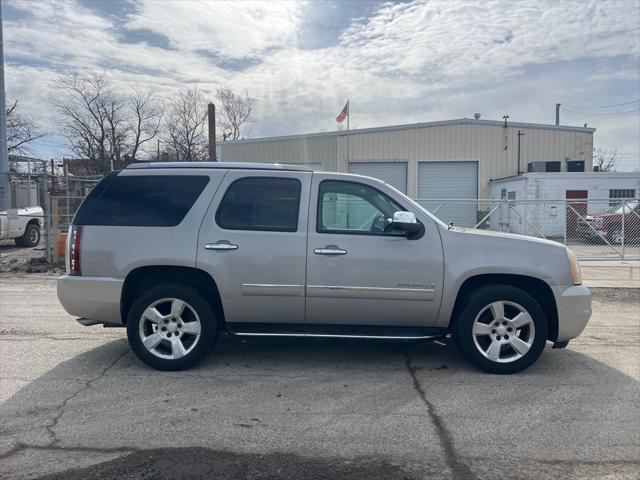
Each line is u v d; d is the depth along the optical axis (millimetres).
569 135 29312
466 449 3594
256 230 5066
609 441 3729
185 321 5145
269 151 29656
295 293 5039
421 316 5113
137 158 52594
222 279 5020
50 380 4844
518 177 24875
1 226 15234
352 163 29109
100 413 4109
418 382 4887
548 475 3271
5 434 3736
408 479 3213
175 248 5016
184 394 4523
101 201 5176
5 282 10664
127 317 5184
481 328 5090
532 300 5059
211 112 34125
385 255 5012
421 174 29266
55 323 7082
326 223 5145
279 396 4508
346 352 5816
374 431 3846
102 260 5047
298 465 3355
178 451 3512
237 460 3406
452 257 5035
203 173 5227
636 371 5246
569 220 17422
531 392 4648
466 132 29062
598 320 7660
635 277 11742
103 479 3160
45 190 12969
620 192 23969
